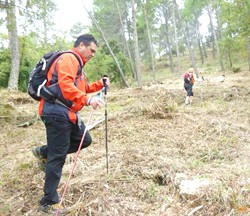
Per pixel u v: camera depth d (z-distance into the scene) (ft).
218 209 9.03
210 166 12.66
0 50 50.57
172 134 17.58
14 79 43.52
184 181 10.60
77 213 9.20
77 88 8.71
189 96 31.40
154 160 12.92
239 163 12.75
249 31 39.75
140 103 28.35
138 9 105.81
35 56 48.93
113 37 101.76
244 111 24.26
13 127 22.74
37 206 9.84
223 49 94.02
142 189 10.66
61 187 10.77
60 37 49.96
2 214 9.55
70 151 10.23
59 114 8.75
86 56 9.18
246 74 70.95
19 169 13.32
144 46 144.05
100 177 11.51
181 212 9.20
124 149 14.97
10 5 26.53
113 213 9.24
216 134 17.17
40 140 18.72
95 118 24.07
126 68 79.20
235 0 37.86
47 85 8.77
